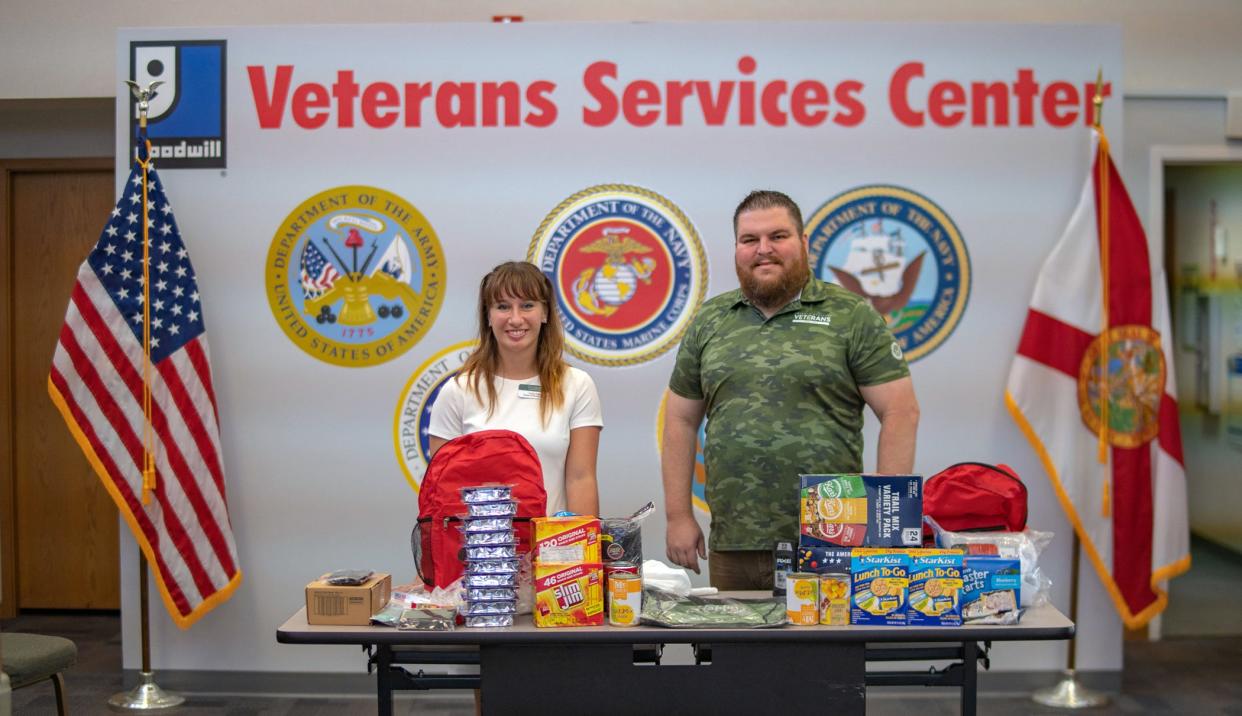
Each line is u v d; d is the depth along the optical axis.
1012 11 4.81
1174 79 4.90
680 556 3.10
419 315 4.18
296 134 4.16
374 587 2.42
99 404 3.92
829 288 3.04
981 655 2.60
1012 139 4.18
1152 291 4.23
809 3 4.75
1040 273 4.14
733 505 2.94
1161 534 4.19
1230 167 5.12
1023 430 4.11
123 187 4.17
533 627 2.38
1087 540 4.14
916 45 4.16
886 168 4.16
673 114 4.16
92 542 5.34
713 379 3.00
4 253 5.28
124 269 3.96
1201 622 5.14
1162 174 4.91
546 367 2.96
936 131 4.16
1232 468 5.28
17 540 5.34
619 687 2.42
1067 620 2.39
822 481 2.45
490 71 4.16
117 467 3.93
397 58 4.16
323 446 4.20
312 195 4.17
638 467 4.18
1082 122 4.17
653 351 4.17
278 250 4.18
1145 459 4.14
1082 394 4.12
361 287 4.18
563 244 4.17
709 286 4.16
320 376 4.19
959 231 4.18
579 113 4.16
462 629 2.36
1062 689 4.16
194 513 4.02
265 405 4.19
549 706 2.42
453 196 4.17
